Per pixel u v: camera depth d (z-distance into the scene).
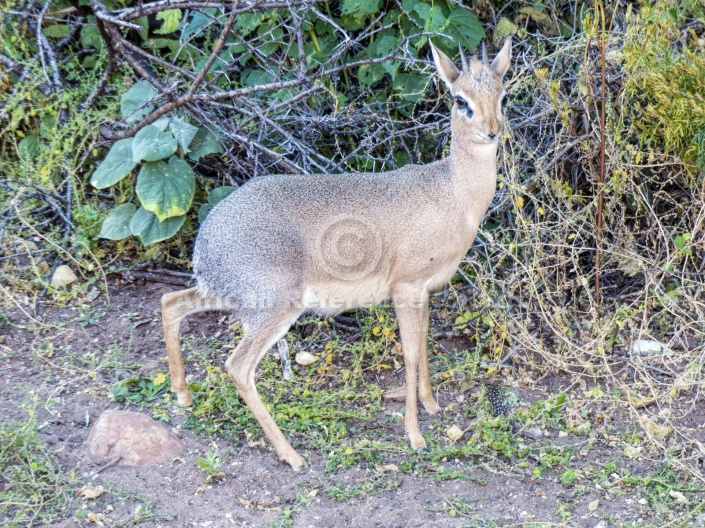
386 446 5.28
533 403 5.84
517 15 7.38
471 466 5.13
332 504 4.77
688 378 5.79
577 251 6.38
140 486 4.80
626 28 6.52
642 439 5.38
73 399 5.59
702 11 6.28
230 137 6.66
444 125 6.80
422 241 5.34
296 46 7.17
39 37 7.01
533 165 6.71
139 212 6.57
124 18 6.50
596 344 6.14
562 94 6.62
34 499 4.52
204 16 7.17
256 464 5.13
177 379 5.53
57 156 6.71
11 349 6.02
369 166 7.11
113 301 6.64
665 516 4.63
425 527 4.49
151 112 6.82
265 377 6.04
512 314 6.43
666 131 6.07
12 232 6.74
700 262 6.64
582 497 4.84
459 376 6.16
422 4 6.70
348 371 6.05
